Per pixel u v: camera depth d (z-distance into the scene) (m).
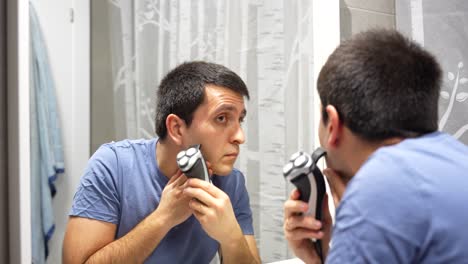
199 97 0.74
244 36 1.10
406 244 0.40
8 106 0.74
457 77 1.08
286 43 1.10
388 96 0.46
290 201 0.60
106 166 0.82
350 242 0.41
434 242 0.40
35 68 0.83
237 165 1.08
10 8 0.73
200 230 0.89
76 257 0.76
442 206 0.41
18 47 0.73
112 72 0.98
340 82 0.48
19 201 0.73
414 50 0.49
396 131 0.48
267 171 1.10
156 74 1.05
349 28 1.09
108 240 0.80
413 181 0.42
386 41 0.49
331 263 0.43
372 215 0.41
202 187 0.70
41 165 0.82
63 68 0.89
